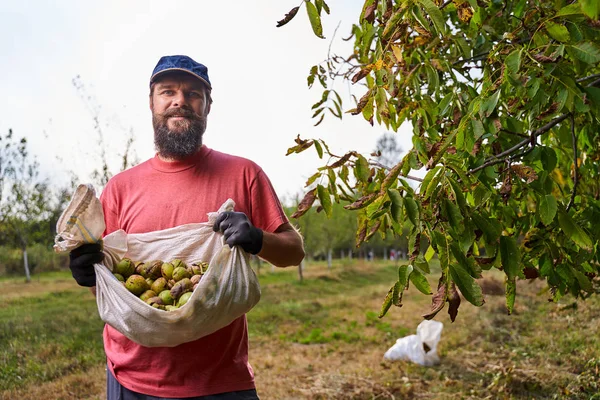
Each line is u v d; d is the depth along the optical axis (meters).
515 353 7.10
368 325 11.73
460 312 11.20
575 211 2.70
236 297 2.36
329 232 29.47
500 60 2.37
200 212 2.66
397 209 1.96
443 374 6.94
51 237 24.14
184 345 2.54
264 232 2.50
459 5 2.60
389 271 30.11
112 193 2.85
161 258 2.57
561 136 2.75
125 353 2.63
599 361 5.54
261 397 6.37
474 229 2.10
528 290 13.02
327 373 7.39
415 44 2.93
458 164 2.04
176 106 2.67
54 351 8.34
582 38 1.98
